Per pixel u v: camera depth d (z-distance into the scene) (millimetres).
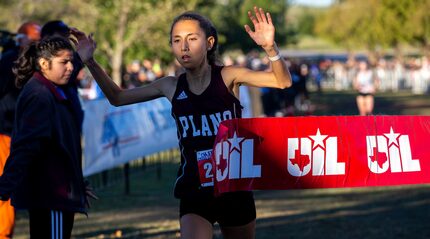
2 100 11711
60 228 9125
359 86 45188
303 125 8570
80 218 18172
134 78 38375
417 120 8922
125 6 47281
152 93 9055
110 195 22250
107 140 20594
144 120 23500
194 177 8578
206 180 8523
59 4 47719
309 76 109250
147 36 48625
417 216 17578
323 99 76375
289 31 108688
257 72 8484
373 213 18141
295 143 8547
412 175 8891
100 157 20109
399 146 8867
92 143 19594
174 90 8836
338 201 20531
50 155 9078
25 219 18312
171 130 25953
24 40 12492
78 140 9398
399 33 89812
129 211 19250
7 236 11195
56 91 9125
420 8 85500
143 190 23422
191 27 8500
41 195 9031
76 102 10391
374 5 93875
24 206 9047
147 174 27547
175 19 8641
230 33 81562
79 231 16094
